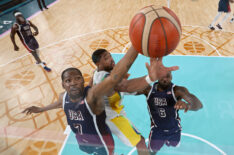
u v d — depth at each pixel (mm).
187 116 2170
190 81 2863
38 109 1361
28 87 3102
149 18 795
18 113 2535
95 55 1309
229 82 2758
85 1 8008
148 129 2070
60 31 5281
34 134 1262
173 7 6367
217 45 3934
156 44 787
